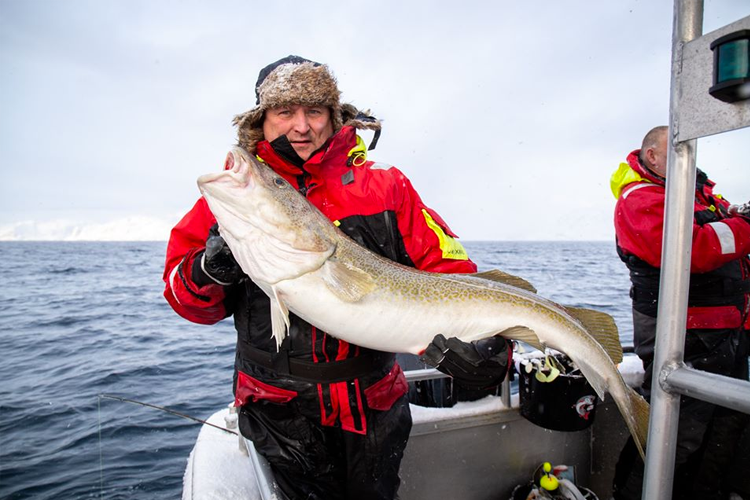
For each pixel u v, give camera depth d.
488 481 2.73
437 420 2.60
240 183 1.76
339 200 1.93
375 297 1.84
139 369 7.67
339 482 1.92
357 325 1.80
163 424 5.39
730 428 2.71
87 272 33.62
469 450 2.69
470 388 1.79
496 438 2.73
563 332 2.04
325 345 1.80
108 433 5.16
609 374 2.09
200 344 9.52
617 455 2.93
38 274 31.42
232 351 8.84
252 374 1.84
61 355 8.70
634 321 2.93
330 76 1.85
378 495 1.91
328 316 1.78
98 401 6.13
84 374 7.42
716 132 1.02
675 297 1.17
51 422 5.48
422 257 2.09
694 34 1.09
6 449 4.82
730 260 2.47
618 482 2.80
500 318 1.97
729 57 0.94
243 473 2.22
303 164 1.96
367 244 1.95
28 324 12.09
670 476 1.21
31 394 6.49
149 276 29.97
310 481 1.85
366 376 1.85
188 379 7.13
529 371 2.56
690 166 1.13
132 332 10.90
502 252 68.69
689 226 1.15
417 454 2.61
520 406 2.71
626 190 2.91
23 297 18.34
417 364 3.18
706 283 2.61
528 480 2.80
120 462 4.53
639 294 2.86
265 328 1.83
